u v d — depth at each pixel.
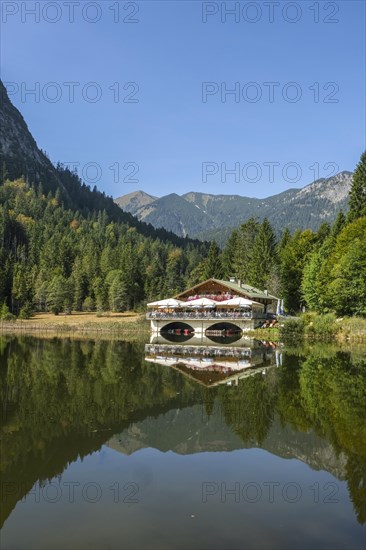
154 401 18.88
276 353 40.53
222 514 9.05
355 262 58.72
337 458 12.34
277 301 83.12
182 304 71.19
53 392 20.44
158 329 74.50
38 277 122.06
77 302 119.19
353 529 8.55
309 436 14.23
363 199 82.81
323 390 21.80
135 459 12.06
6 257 141.75
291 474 11.21
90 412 16.77
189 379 24.92
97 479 10.72
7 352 40.56
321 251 77.62
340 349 44.34
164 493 10.01
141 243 192.12
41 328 91.00
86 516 8.90
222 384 23.34
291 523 8.73
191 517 8.91
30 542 7.95
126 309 118.19
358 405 18.53
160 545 7.87
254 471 11.39
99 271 132.62
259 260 98.94
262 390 21.69
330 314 60.97
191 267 179.88
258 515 9.05
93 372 27.25
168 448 12.97
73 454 12.36
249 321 68.19
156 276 145.88
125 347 47.69
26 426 14.77
